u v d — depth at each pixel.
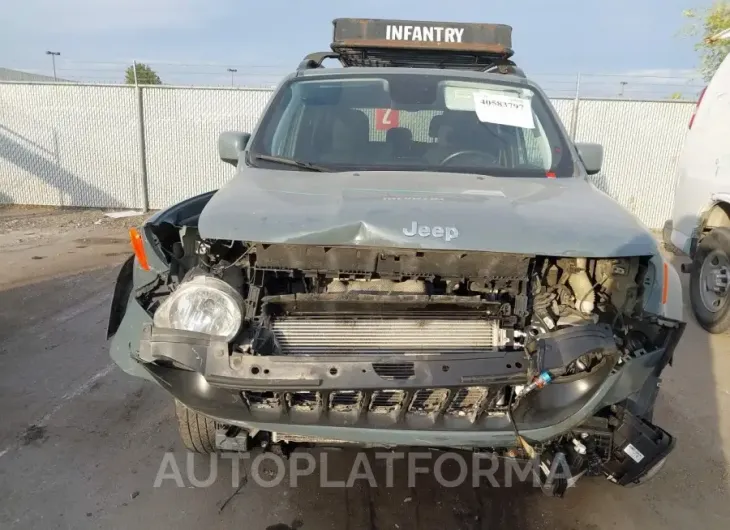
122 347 2.61
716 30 13.95
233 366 2.22
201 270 2.55
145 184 13.05
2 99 12.82
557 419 2.35
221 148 3.75
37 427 3.72
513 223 2.40
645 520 3.04
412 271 2.44
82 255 8.45
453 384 2.20
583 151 3.73
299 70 4.16
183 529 2.88
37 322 5.59
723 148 5.83
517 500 3.15
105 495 3.10
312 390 2.18
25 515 2.93
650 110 12.16
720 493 3.28
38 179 13.18
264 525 2.92
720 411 4.23
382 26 5.16
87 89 12.64
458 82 3.95
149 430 3.72
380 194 2.71
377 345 2.43
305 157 3.49
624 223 2.57
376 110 3.76
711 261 5.91
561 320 2.59
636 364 2.41
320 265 2.44
